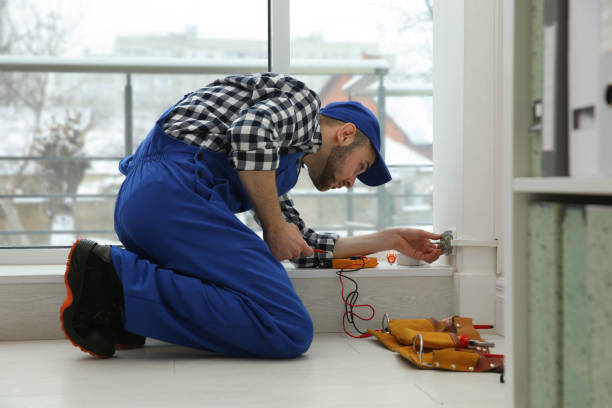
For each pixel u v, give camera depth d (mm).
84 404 1023
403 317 1785
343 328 1744
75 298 1327
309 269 1749
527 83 782
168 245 1361
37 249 1964
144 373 1246
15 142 3602
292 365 1324
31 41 3295
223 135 1426
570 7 674
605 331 630
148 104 3451
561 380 722
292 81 1469
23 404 1025
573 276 693
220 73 3127
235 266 1354
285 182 1567
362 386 1145
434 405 1022
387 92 3814
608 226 624
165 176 1378
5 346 1555
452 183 1853
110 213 3865
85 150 3664
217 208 1369
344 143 1610
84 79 3447
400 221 4469
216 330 1332
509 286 792
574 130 669
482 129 1782
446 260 1876
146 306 1307
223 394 1085
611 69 594
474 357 1273
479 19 1774
